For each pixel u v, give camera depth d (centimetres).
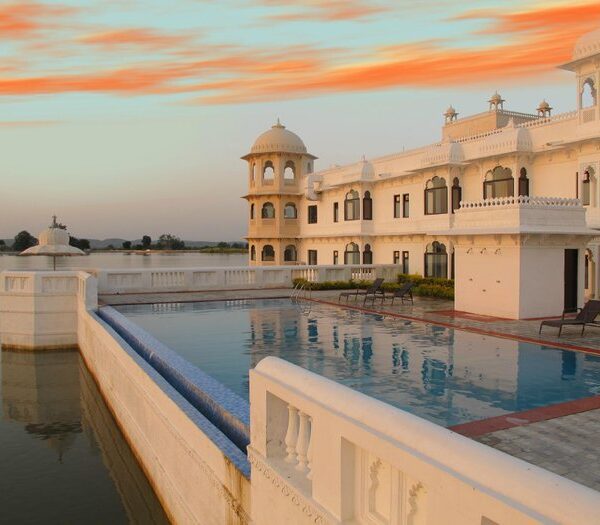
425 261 2977
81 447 1314
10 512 997
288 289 2752
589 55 2020
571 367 1111
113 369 1359
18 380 1842
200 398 835
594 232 1772
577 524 224
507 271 1777
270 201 4369
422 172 2944
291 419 488
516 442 680
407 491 336
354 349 1340
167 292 2573
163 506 892
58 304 2178
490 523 263
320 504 414
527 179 2420
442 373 1080
